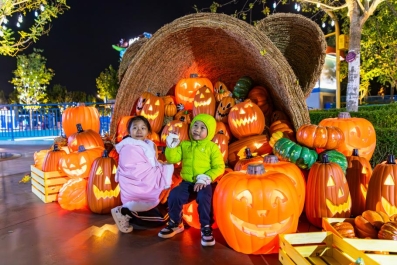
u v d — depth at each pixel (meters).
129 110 5.98
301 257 2.48
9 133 14.12
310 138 4.01
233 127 4.86
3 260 3.00
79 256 3.06
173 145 3.71
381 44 15.48
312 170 3.65
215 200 3.20
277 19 5.87
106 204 4.20
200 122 3.68
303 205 3.61
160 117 5.62
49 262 2.96
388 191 3.43
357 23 8.07
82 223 3.94
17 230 3.73
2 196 5.20
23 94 29.95
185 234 3.55
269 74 5.06
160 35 5.25
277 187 3.00
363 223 3.06
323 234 2.89
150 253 3.11
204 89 5.50
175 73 6.43
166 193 4.14
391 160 3.59
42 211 4.40
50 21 10.49
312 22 5.68
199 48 6.03
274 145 4.20
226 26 4.71
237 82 6.01
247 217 2.97
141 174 3.72
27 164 8.24
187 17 5.03
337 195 3.50
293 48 6.40
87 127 5.88
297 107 4.61
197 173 3.58
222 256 3.04
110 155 5.22
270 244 3.01
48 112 14.48
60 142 5.73
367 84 23.61
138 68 5.62
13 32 9.53
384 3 13.32
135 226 3.82
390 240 2.72
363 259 2.40
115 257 3.03
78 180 4.52
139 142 3.86
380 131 5.61
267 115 5.61
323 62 5.95
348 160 4.10
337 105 11.38
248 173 3.20
